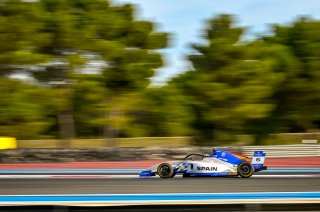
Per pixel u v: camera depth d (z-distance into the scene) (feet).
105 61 125.80
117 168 75.72
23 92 120.47
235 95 130.41
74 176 60.23
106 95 129.39
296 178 55.16
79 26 124.26
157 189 44.55
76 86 125.90
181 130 146.72
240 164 55.47
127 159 90.79
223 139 143.64
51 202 37.04
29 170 72.08
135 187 46.32
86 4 126.31
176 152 91.45
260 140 148.56
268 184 48.57
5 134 122.93
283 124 155.84
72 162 89.30
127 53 125.90
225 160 56.18
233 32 134.00
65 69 123.03
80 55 124.06
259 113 131.85
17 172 68.13
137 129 148.36
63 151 89.61
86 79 125.29
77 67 123.44
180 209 29.48
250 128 152.46
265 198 39.01
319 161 90.22
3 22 114.93
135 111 148.36
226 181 51.60
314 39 148.05
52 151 89.30
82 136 150.92
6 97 118.93
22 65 117.60
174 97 145.18
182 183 49.65
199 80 133.28
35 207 28.66
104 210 28.96
